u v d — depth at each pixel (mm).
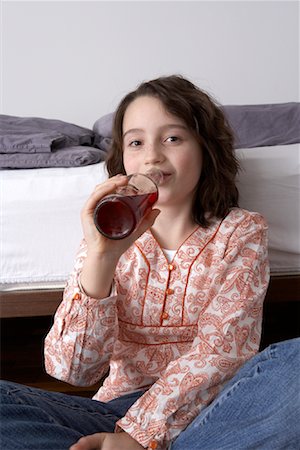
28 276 1463
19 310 1471
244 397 793
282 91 3055
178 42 3021
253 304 986
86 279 921
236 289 991
